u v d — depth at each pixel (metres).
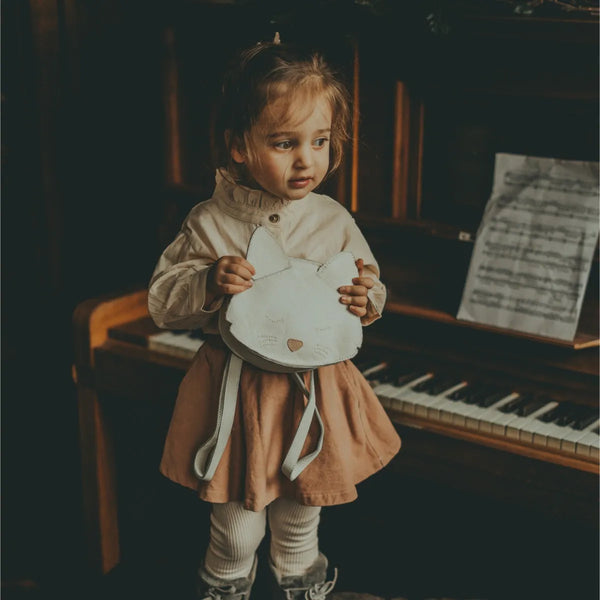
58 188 2.74
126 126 2.77
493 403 2.03
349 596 2.17
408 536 2.49
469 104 2.17
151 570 2.63
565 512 1.88
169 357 2.33
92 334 2.39
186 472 1.71
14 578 2.65
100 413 2.47
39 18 2.57
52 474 3.02
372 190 2.30
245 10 2.34
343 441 1.69
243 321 1.54
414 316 2.13
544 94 2.05
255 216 1.63
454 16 2.06
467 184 2.22
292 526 1.80
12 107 2.66
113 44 2.68
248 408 1.66
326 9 2.19
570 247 1.98
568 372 2.03
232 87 1.54
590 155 2.06
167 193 2.59
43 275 2.81
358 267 1.63
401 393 2.06
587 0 1.98
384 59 2.19
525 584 2.38
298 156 1.51
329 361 1.58
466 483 1.98
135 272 2.92
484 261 2.07
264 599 2.38
